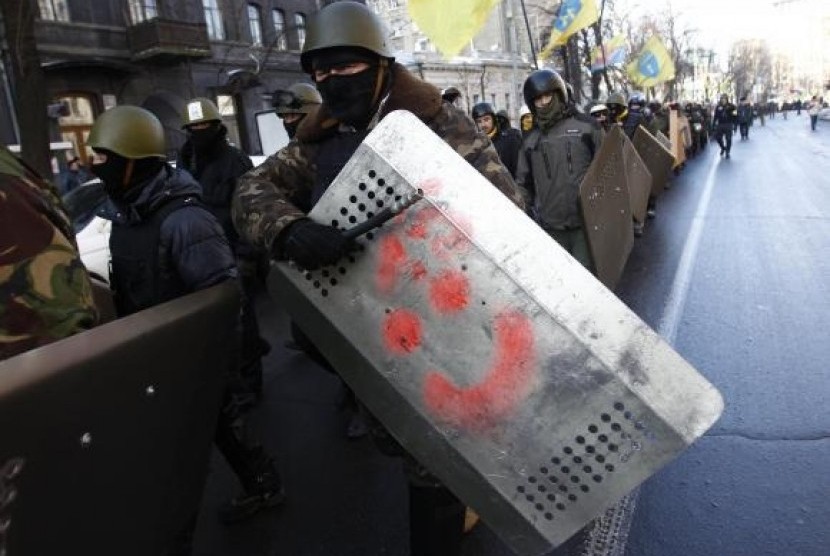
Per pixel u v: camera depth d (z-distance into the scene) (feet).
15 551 2.79
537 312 4.58
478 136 5.91
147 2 62.08
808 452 9.97
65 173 35.60
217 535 9.07
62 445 2.88
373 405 5.23
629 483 4.51
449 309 4.82
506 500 4.86
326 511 9.46
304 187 6.64
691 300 18.47
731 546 8.05
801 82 396.78
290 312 5.45
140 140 7.65
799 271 20.63
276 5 77.36
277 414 12.85
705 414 4.26
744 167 57.21
